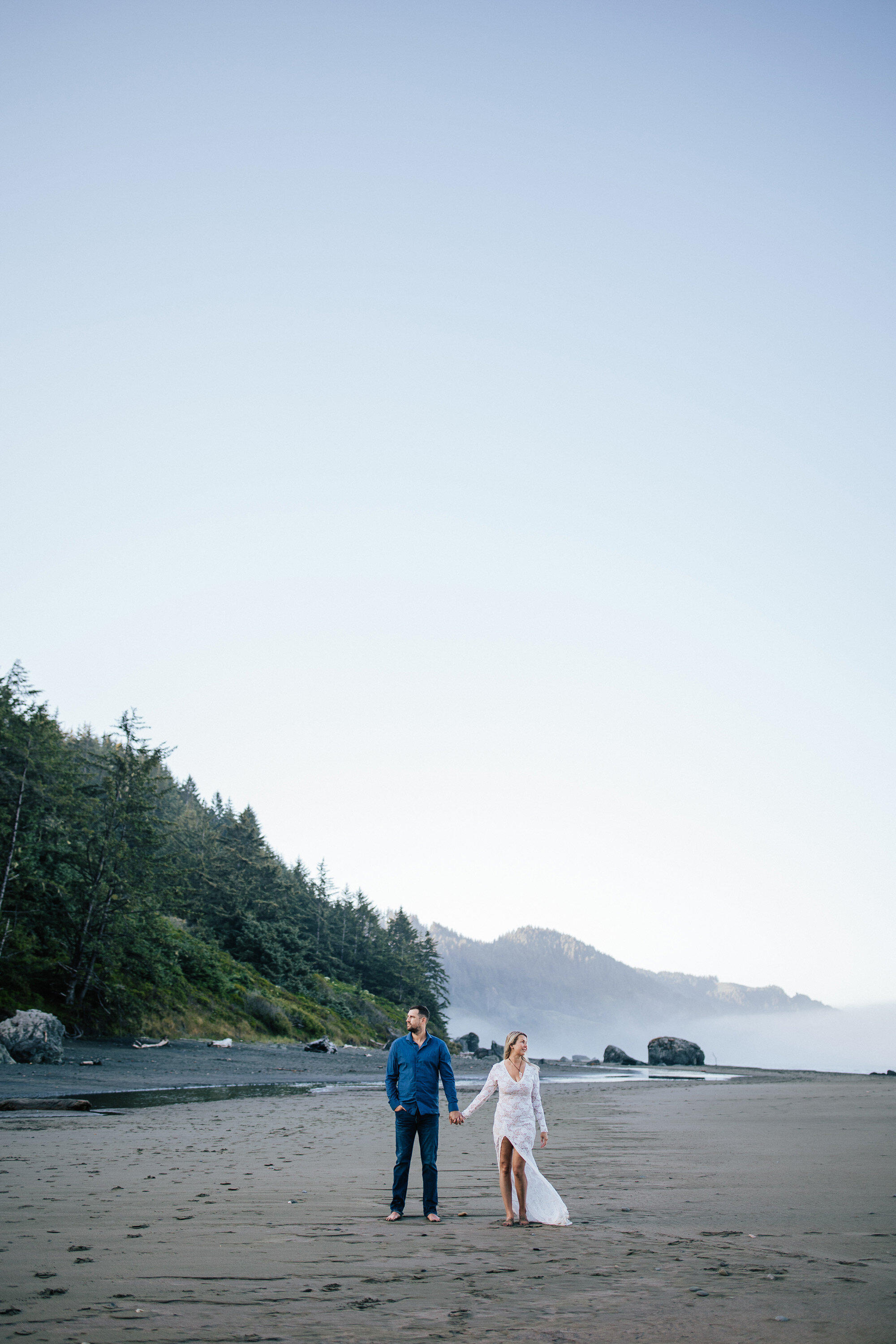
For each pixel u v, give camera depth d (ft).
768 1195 30.53
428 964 410.52
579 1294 16.72
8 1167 35.65
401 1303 15.90
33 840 137.28
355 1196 29.71
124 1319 14.56
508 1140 25.27
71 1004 134.82
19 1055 101.76
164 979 159.43
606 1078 162.61
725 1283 17.74
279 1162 38.42
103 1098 75.72
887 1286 17.48
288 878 327.88
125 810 151.94
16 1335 13.52
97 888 142.31
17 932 131.44
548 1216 24.70
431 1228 23.93
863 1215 26.45
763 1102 86.07
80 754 157.69
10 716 138.82
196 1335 13.73
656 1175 36.17
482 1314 15.21
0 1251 20.16
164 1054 127.95
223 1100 76.38
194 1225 23.73
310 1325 14.37
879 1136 52.31
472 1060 237.86
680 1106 81.41
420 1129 26.20
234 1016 174.09
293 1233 22.77
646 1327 14.42
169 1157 39.27
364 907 394.73
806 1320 14.89
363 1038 230.68
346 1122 58.23
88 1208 26.37
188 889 206.90
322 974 294.87
